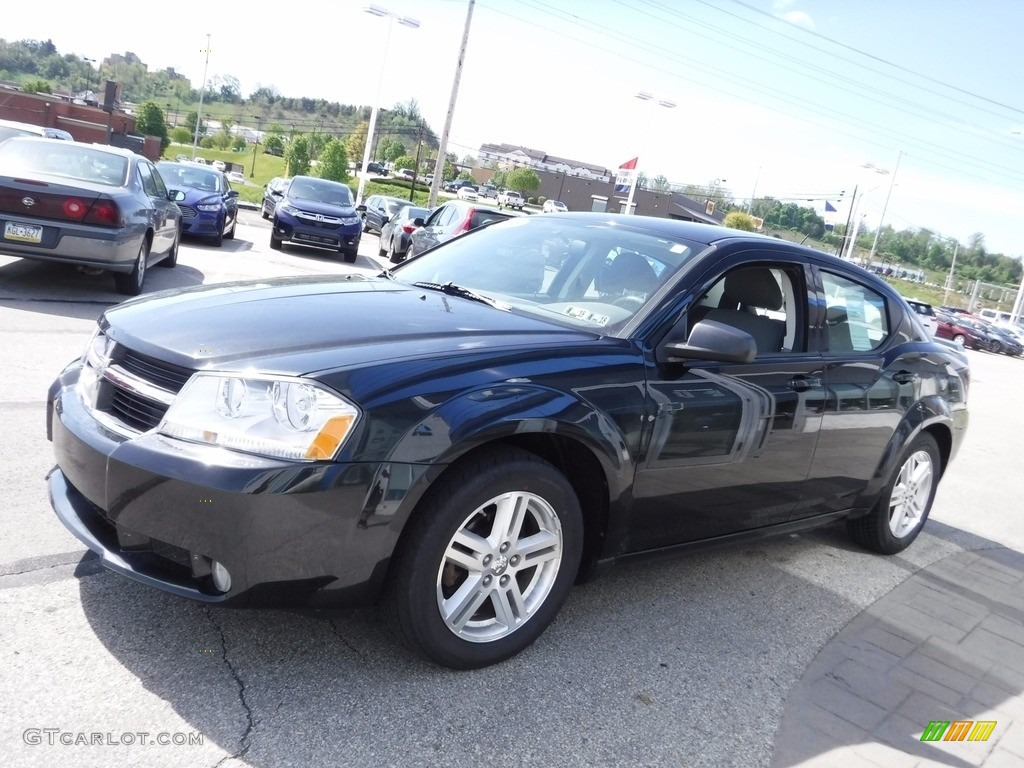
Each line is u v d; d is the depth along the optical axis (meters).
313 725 2.33
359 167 98.12
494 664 2.78
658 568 3.93
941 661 3.46
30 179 7.28
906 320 4.50
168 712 2.29
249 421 2.31
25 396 4.74
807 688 3.04
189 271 11.02
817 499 3.94
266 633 2.74
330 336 2.63
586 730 2.53
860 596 4.03
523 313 3.22
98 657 2.47
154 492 2.30
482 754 2.33
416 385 2.46
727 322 3.40
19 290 7.73
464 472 2.54
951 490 6.88
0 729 2.11
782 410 3.47
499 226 4.21
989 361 28.42
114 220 7.55
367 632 2.84
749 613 3.60
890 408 4.15
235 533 2.24
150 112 82.56
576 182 105.06
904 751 2.73
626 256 3.48
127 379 2.55
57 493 2.74
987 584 4.55
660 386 3.01
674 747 2.54
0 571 2.85
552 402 2.67
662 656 3.07
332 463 2.29
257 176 91.38
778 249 3.70
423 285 3.56
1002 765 2.74
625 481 2.93
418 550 2.47
